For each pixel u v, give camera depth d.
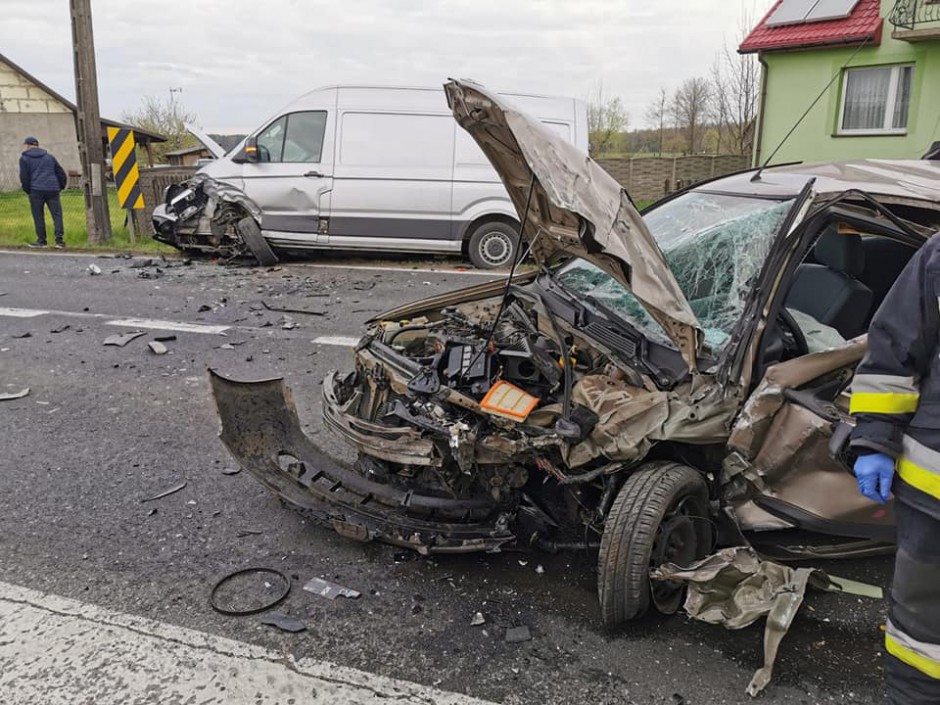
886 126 15.98
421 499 3.39
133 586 3.23
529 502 3.34
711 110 27.64
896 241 3.50
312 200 10.45
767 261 3.24
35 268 10.38
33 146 12.09
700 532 3.12
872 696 2.66
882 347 2.07
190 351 6.55
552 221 3.41
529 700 2.62
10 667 2.72
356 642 2.90
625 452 2.90
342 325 7.45
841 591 3.26
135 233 13.29
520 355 3.37
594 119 39.19
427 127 10.41
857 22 15.80
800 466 2.90
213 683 2.67
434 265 11.00
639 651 2.88
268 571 3.36
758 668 2.79
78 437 4.79
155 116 45.06
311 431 4.91
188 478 4.25
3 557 3.42
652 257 2.98
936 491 1.97
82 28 12.34
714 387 3.00
